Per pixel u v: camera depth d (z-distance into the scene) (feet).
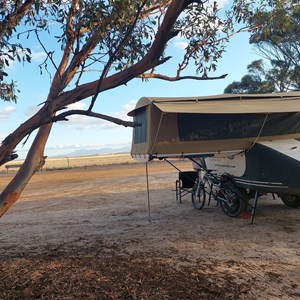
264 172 25.52
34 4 9.96
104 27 9.68
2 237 26.84
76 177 85.61
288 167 23.79
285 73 89.56
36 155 10.43
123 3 10.11
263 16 14.73
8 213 38.42
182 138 25.72
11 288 14.69
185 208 34.50
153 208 35.63
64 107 8.64
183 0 7.81
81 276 16.11
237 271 17.02
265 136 27.17
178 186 41.45
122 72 8.68
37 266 17.92
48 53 9.10
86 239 24.73
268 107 25.04
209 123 26.30
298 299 13.80
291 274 16.49
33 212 38.22
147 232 25.94
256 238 22.80
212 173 31.99
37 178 90.58
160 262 18.52
